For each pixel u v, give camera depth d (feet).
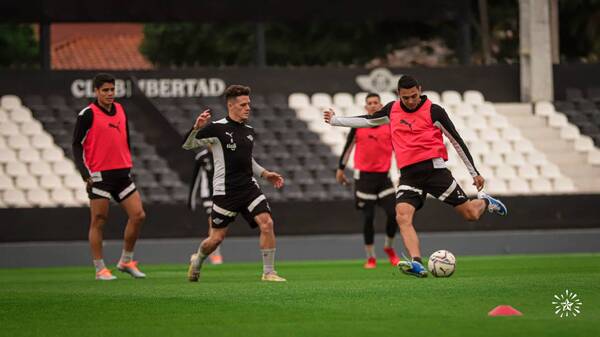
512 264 133.90
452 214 202.49
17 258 182.50
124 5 214.48
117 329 61.93
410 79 95.96
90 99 221.05
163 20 215.10
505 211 99.60
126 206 110.93
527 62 232.32
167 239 197.26
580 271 113.50
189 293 84.94
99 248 111.34
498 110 230.89
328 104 226.99
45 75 219.41
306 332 58.59
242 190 97.04
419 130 96.94
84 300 80.69
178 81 221.05
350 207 202.49
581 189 224.12
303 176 217.56
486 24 308.40
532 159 225.56
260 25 224.33
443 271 98.68
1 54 349.61
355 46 308.19
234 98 96.12
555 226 205.57
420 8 221.87
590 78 237.04
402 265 96.84
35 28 384.88
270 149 220.23
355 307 70.90
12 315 70.90
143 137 218.18
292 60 307.78
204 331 59.98
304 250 188.44
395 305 71.56
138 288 93.04
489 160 224.33
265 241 98.84
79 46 377.91
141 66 368.07
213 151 96.53
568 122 231.91
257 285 92.84
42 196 210.38
